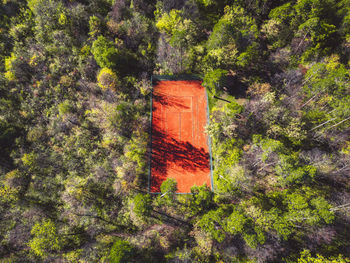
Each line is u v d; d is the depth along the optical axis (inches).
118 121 1969.7
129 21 2313.0
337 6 2102.6
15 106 2174.0
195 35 2223.2
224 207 1615.4
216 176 1803.6
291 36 2132.1
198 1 2341.3
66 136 2049.7
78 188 1813.5
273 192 1675.7
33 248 1555.1
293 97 1930.4
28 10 2423.7
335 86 1667.1
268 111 1833.2
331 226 1489.9
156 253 1626.5
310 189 1625.2
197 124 2112.5
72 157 1998.0
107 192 1873.8
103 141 2021.4
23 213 1825.8
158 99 2201.0
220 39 1936.5
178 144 2043.6
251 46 1957.4
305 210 1349.7
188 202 1665.8
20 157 2032.5
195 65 2260.1
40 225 1665.8
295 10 2047.2
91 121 2063.2
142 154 1968.5
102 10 2524.6
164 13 2279.8
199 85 2253.9
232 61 1988.2
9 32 2361.0
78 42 2331.4
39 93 2170.3
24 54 2258.9
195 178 1925.4
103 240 1684.3
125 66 2194.9
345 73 1678.2
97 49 2006.6
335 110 1652.3
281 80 2031.3
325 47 2062.0
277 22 2058.3
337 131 1727.4
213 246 1518.2
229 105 1841.8
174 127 2103.8
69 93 2160.4
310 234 1477.6
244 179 1582.2
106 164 1931.6
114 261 1390.3
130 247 1499.8
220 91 2170.3
